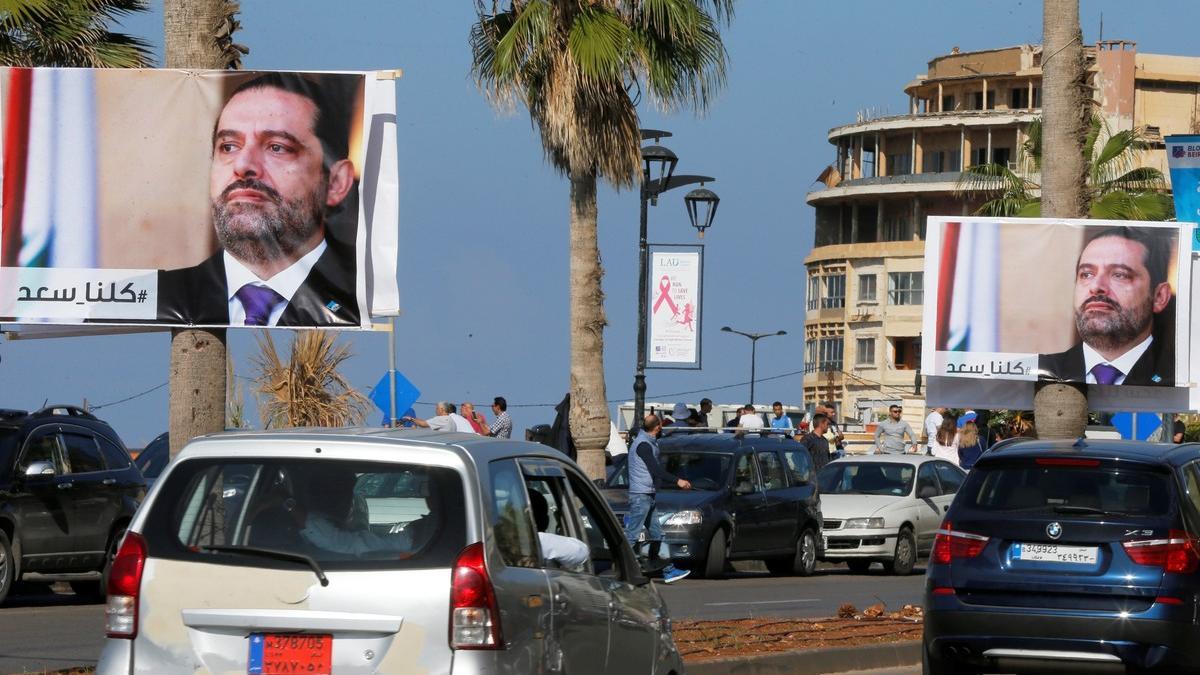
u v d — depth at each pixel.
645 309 53.41
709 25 44.72
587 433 44.31
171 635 12.58
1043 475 21.28
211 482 12.91
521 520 13.39
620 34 43.91
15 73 23.34
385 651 12.34
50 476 31.91
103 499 33.50
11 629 27.73
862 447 138.38
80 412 34.22
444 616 12.35
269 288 23.23
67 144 23.38
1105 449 21.42
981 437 62.62
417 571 12.44
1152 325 37.47
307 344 57.47
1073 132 36.25
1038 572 20.70
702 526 42.25
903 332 168.00
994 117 163.88
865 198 171.25
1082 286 37.53
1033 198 71.50
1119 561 20.36
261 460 12.90
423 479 12.75
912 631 27.89
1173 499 20.61
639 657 15.22
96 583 36.25
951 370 38.22
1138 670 20.28
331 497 12.75
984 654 20.88
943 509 50.06
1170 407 37.69
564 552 13.94
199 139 23.28
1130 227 37.25
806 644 25.48
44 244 23.38
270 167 23.23
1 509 30.84
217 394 22.78
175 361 22.89
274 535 12.70
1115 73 161.50
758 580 44.03
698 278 56.09
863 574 48.69
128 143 23.34
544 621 13.15
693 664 21.86
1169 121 166.25
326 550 12.59
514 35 44.34
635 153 44.84
